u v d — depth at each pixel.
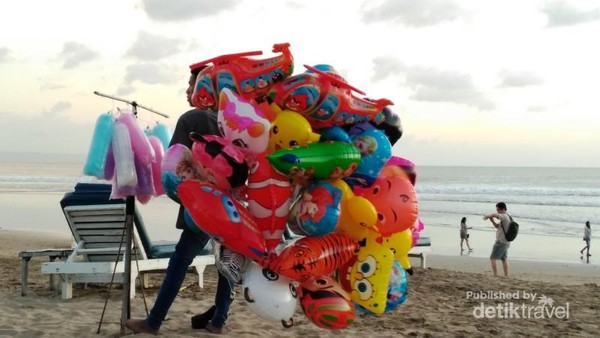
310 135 3.65
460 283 9.54
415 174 4.25
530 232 23.78
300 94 3.64
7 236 19.02
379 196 3.91
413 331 6.07
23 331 5.42
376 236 3.93
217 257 3.99
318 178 3.74
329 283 3.87
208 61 3.97
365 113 3.82
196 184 3.76
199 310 6.38
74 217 7.36
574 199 40.94
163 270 7.49
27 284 7.54
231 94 3.75
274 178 3.74
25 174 78.44
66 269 6.97
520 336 6.09
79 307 6.58
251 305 3.79
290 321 3.90
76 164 142.62
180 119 4.75
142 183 4.77
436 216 29.83
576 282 12.66
